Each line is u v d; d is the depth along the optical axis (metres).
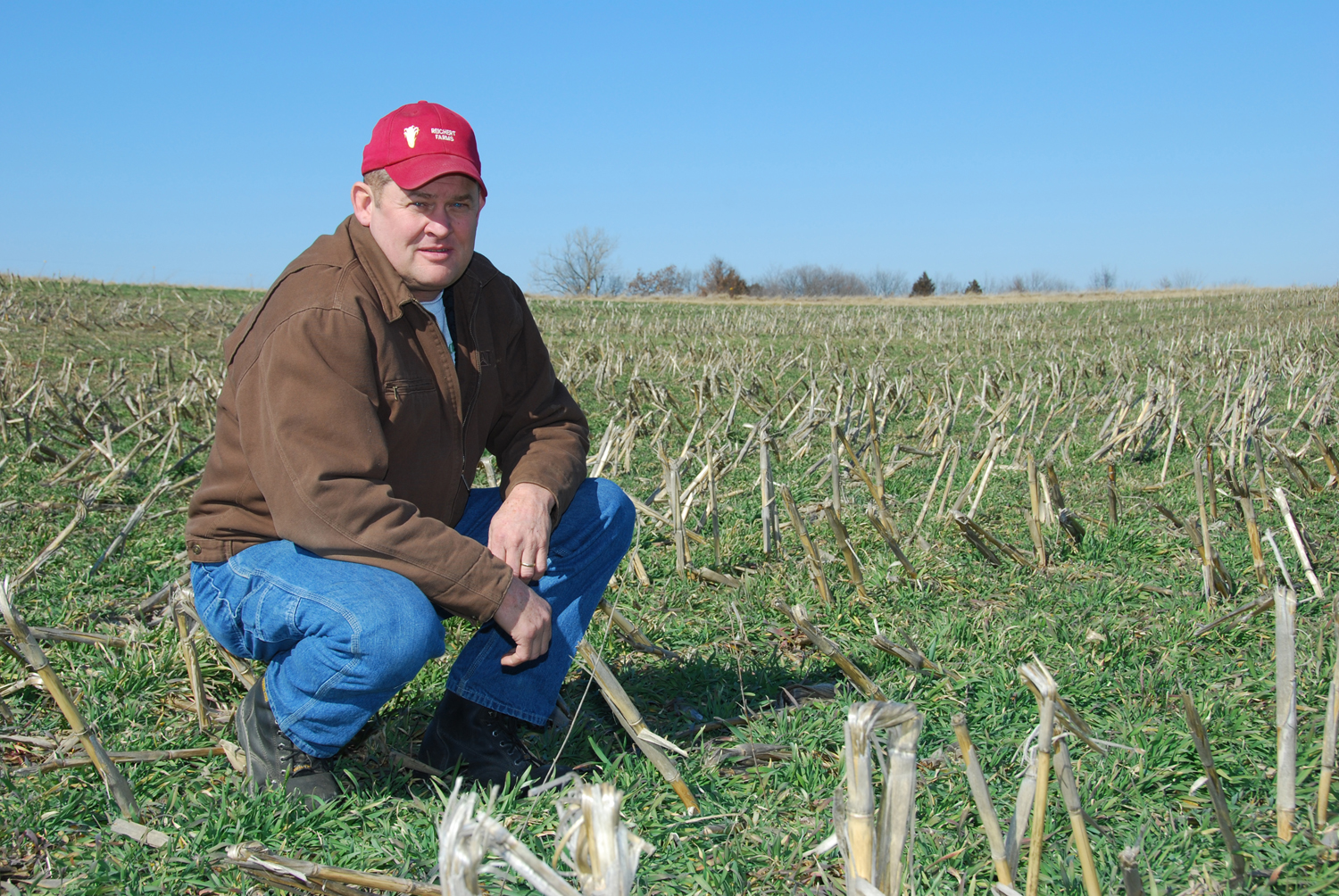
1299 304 37.97
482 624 2.39
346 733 2.27
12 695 2.90
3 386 9.66
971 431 9.30
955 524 4.95
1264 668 3.00
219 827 2.15
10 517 5.02
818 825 2.24
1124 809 2.29
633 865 1.23
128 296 27.56
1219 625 3.48
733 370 13.66
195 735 2.69
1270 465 6.74
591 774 2.50
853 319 30.67
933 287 94.88
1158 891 1.89
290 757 2.30
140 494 5.81
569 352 16.41
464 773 2.44
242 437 2.19
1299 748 2.49
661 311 35.75
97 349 16.19
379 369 2.23
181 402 8.78
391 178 2.15
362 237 2.27
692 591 4.04
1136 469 7.00
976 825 2.21
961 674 3.10
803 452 7.22
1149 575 4.20
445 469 2.45
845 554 3.83
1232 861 1.90
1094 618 3.63
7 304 20.78
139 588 4.04
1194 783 2.31
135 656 3.06
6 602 2.10
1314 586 3.37
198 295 30.22
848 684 3.07
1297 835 2.02
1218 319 30.80
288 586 2.18
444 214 2.19
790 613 2.73
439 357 2.34
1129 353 15.91
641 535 4.74
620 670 3.19
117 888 2.01
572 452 2.59
